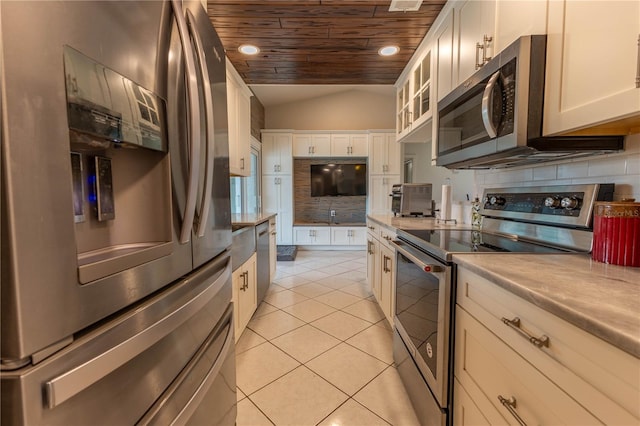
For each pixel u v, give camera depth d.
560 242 1.26
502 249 1.24
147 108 0.66
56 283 0.45
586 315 0.58
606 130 1.02
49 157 0.44
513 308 0.81
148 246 0.69
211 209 1.05
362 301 2.97
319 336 2.26
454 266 1.16
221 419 1.09
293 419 1.45
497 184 1.86
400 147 5.25
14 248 0.40
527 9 1.18
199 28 0.95
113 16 0.56
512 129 1.14
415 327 1.51
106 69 0.54
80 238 0.60
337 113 5.54
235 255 1.97
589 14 0.91
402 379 1.71
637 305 0.62
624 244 0.94
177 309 0.73
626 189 1.06
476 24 1.57
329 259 4.82
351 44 2.42
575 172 1.28
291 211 5.30
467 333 1.07
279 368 1.86
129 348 0.56
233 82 2.53
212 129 0.90
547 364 0.70
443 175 4.64
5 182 0.39
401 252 1.62
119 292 0.57
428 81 2.29
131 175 0.71
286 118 5.55
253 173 4.99
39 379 0.42
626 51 0.80
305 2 1.88
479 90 1.39
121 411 0.57
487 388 0.95
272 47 2.48
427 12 1.99
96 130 0.52
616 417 0.54
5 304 0.40
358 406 1.53
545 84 1.08
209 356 0.95
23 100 0.40
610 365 0.55
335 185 5.48
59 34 0.45
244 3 1.86
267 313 2.68
